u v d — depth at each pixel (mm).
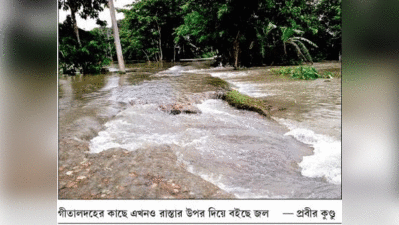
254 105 5074
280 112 4801
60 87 7707
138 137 3699
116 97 6086
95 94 6496
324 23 17609
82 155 3084
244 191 2477
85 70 12039
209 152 3227
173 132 3918
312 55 17094
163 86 7617
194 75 10938
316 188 2594
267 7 13820
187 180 2621
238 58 14695
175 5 22625
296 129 3912
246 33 14391
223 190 2512
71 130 3840
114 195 2404
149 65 19141
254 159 3051
